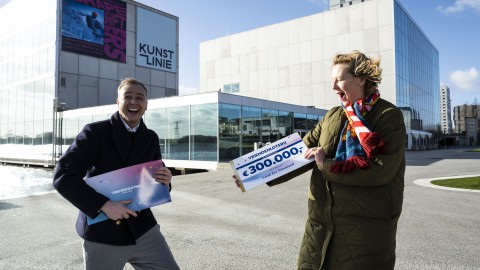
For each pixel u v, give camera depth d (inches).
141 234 86.8
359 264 69.3
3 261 169.8
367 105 72.6
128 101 89.0
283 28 1625.2
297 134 86.7
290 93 1595.7
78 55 1161.4
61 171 77.5
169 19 1467.8
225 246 187.9
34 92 1194.6
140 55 1350.9
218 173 597.9
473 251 175.0
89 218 80.0
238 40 1775.3
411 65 1573.6
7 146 1327.5
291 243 192.2
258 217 254.8
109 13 1251.8
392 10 1348.4
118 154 87.4
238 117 763.4
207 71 1892.2
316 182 80.2
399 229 216.4
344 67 74.9
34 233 219.8
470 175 498.6
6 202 328.8
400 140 69.0
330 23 1492.4
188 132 758.5
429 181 438.9
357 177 67.6
